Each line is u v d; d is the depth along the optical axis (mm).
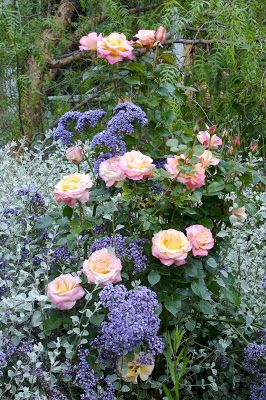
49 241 2463
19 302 2111
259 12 4258
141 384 2299
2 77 4391
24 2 4336
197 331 2549
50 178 3057
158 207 2277
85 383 2072
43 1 4676
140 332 1989
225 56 3818
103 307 2197
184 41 3762
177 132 2561
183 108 3854
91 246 2283
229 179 2316
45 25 4465
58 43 4594
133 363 2162
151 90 2641
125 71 2613
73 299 2113
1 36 4129
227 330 2502
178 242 2129
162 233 2145
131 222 2406
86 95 4270
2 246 2473
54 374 2223
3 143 4355
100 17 4590
